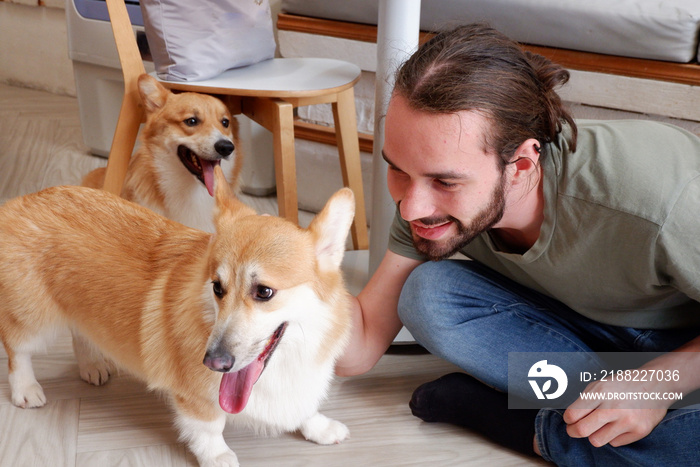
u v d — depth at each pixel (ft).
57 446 5.18
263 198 10.02
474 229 4.11
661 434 4.31
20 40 15.16
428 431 5.52
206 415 4.73
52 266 5.18
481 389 5.33
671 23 7.00
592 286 4.63
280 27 9.48
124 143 7.63
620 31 7.28
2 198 9.48
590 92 7.71
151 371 4.82
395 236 5.50
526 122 3.90
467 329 5.18
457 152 3.72
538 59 4.30
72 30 10.54
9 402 5.67
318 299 4.55
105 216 5.35
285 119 7.26
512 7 7.72
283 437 5.44
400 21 6.23
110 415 5.58
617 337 5.17
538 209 4.44
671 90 7.26
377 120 6.63
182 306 4.62
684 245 3.95
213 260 4.34
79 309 5.18
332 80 7.60
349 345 5.45
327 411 5.71
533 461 5.18
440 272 5.25
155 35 7.29
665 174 4.05
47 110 13.91
